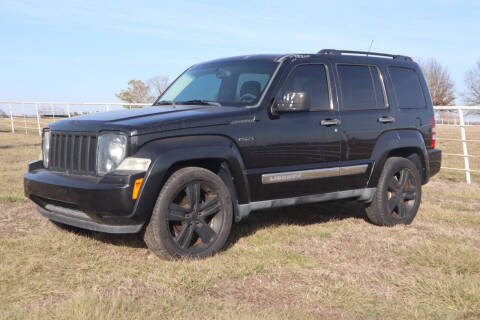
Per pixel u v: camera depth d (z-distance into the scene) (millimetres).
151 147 4094
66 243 4621
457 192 8641
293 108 4746
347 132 5457
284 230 5457
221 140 4473
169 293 3496
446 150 17906
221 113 4574
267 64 5242
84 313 2924
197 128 4367
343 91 5566
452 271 4164
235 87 5148
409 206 6152
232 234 5242
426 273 4191
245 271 4035
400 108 6109
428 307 3436
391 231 5703
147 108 5008
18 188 7371
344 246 4988
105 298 3238
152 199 4039
